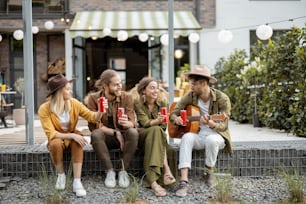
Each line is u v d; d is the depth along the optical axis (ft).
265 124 29.25
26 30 18.66
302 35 24.77
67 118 15.10
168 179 14.88
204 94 15.69
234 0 48.91
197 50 48.80
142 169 16.76
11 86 48.62
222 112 15.57
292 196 13.87
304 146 17.90
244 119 34.42
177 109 15.99
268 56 28.81
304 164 17.26
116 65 53.72
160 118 15.03
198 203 13.52
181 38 49.29
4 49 48.67
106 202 13.56
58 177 14.61
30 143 19.07
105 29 38.93
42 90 48.96
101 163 16.24
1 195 14.33
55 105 14.76
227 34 28.02
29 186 15.40
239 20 49.11
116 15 45.73
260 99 31.24
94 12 46.83
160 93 16.22
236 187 15.42
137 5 47.75
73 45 46.29
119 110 15.03
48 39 48.93
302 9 49.49
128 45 53.67
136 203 13.48
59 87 14.70
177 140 19.75
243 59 37.81
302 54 23.45
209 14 48.62
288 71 26.03
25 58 18.81
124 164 15.33
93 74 52.85
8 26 45.42
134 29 39.83
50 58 49.06
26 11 18.61
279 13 49.39
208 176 15.61
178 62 49.39
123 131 15.60
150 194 14.48
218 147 15.34
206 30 48.91
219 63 45.73
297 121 23.39
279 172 16.39
